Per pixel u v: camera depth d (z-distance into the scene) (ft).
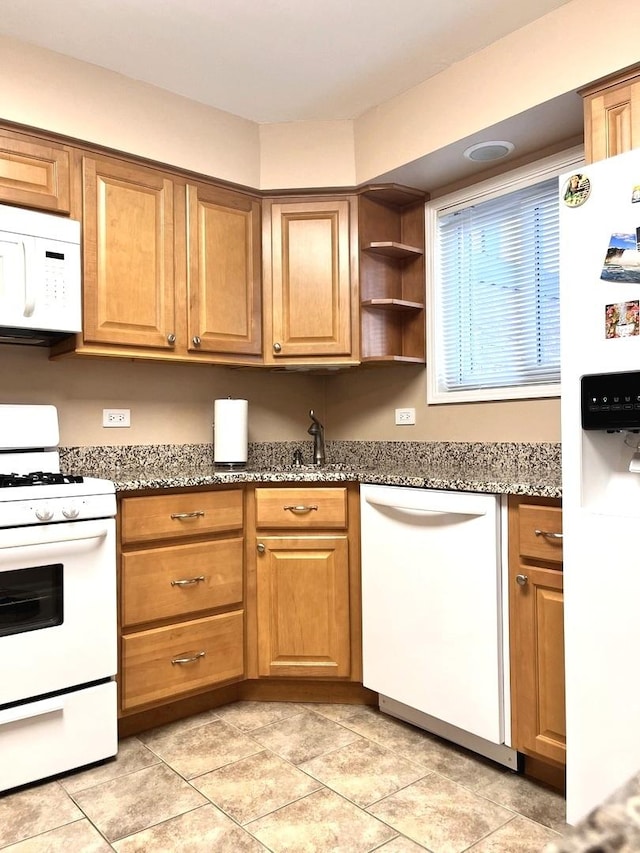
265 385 10.85
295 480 8.52
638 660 5.14
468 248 9.39
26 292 7.23
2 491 6.40
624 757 5.22
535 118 7.39
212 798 6.32
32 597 6.63
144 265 8.41
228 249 9.23
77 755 6.79
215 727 7.93
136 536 7.63
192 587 8.09
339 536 8.55
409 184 9.43
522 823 5.90
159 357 8.59
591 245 5.46
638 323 5.14
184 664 8.00
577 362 5.54
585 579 5.48
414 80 8.36
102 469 9.04
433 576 7.40
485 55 7.61
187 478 8.20
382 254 9.86
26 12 6.89
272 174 9.48
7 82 7.29
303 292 9.60
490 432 8.96
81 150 7.91
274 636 8.61
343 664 8.50
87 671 6.91
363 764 6.98
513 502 6.70
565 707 5.85
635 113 6.29
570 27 6.75
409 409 10.09
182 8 6.85
